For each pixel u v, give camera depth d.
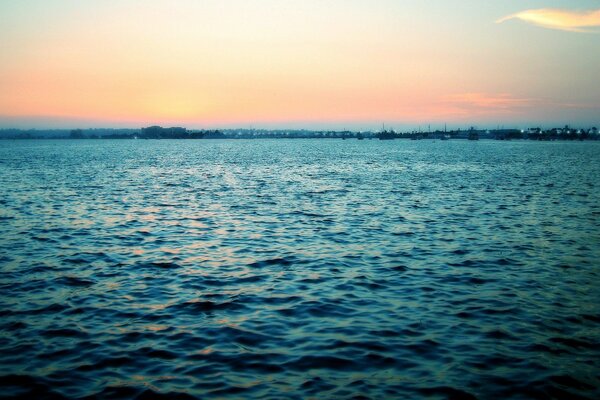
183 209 35.19
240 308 14.13
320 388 9.46
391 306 14.34
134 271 18.36
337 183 56.53
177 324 12.86
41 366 10.40
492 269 18.72
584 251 21.86
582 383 9.71
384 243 23.45
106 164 96.56
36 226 27.86
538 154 151.88
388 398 9.11
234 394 9.23
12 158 118.31
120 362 10.59
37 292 15.64
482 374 10.06
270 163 103.50
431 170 79.94
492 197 42.62
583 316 13.53
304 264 19.39
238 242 23.67
